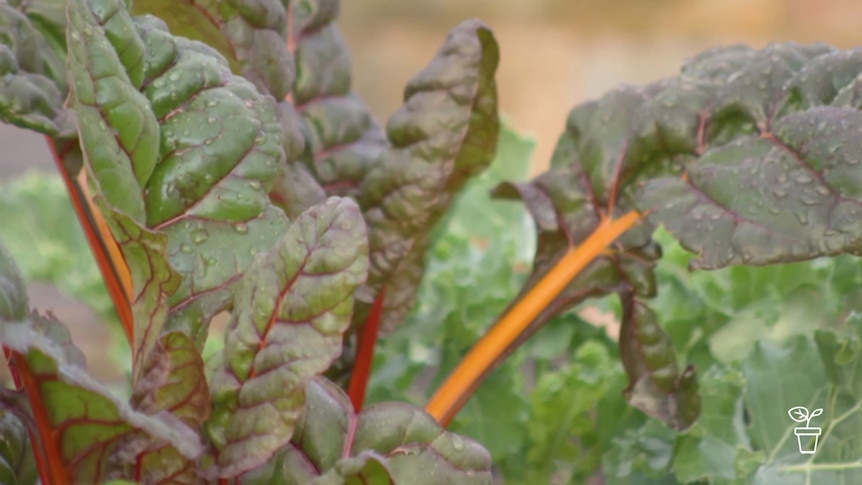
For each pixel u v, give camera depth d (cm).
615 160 118
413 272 123
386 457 96
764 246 104
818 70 111
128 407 88
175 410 94
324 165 122
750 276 129
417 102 113
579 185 119
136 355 97
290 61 112
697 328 130
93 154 92
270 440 92
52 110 108
